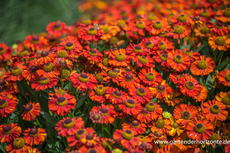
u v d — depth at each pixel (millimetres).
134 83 1126
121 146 1058
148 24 1261
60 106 1058
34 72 1121
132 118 1094
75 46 1164
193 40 1298
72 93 1097
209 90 1190
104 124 1086
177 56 1156
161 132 1091
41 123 1143
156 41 1202
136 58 1159
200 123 1072
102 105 1072
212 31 1233
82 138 1002
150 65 1154
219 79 1153
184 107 1105
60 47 1153
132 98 1092
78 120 1046
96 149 1004
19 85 1141
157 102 1155
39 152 1058
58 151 1116
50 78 1102
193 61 1195
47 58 1118
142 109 1088
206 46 1293
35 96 1144
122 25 1285
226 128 1120
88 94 1098
